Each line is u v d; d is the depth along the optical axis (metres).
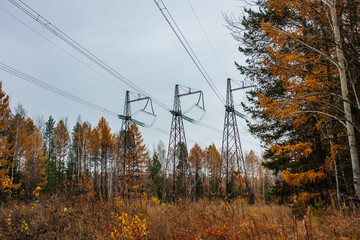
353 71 5.77
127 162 30.44
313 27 6.33
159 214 7.42
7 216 6.71
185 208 7.48
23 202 8.59
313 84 6.71
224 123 27.64
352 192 7.68
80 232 5.76
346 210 6.29
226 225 5.60
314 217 6.54
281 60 6.78
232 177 25.66
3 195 17.73
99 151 43.94
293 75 6.84
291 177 8.34
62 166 48.94
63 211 7.06
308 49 6.40
